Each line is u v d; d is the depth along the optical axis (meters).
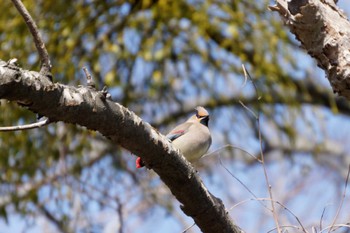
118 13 10.55
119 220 9.64
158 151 4.98
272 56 10.23
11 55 10.38
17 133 10.62
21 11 4.31
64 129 10.82
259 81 10.47
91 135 10.93
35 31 4.34
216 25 10.21
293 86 10.43
